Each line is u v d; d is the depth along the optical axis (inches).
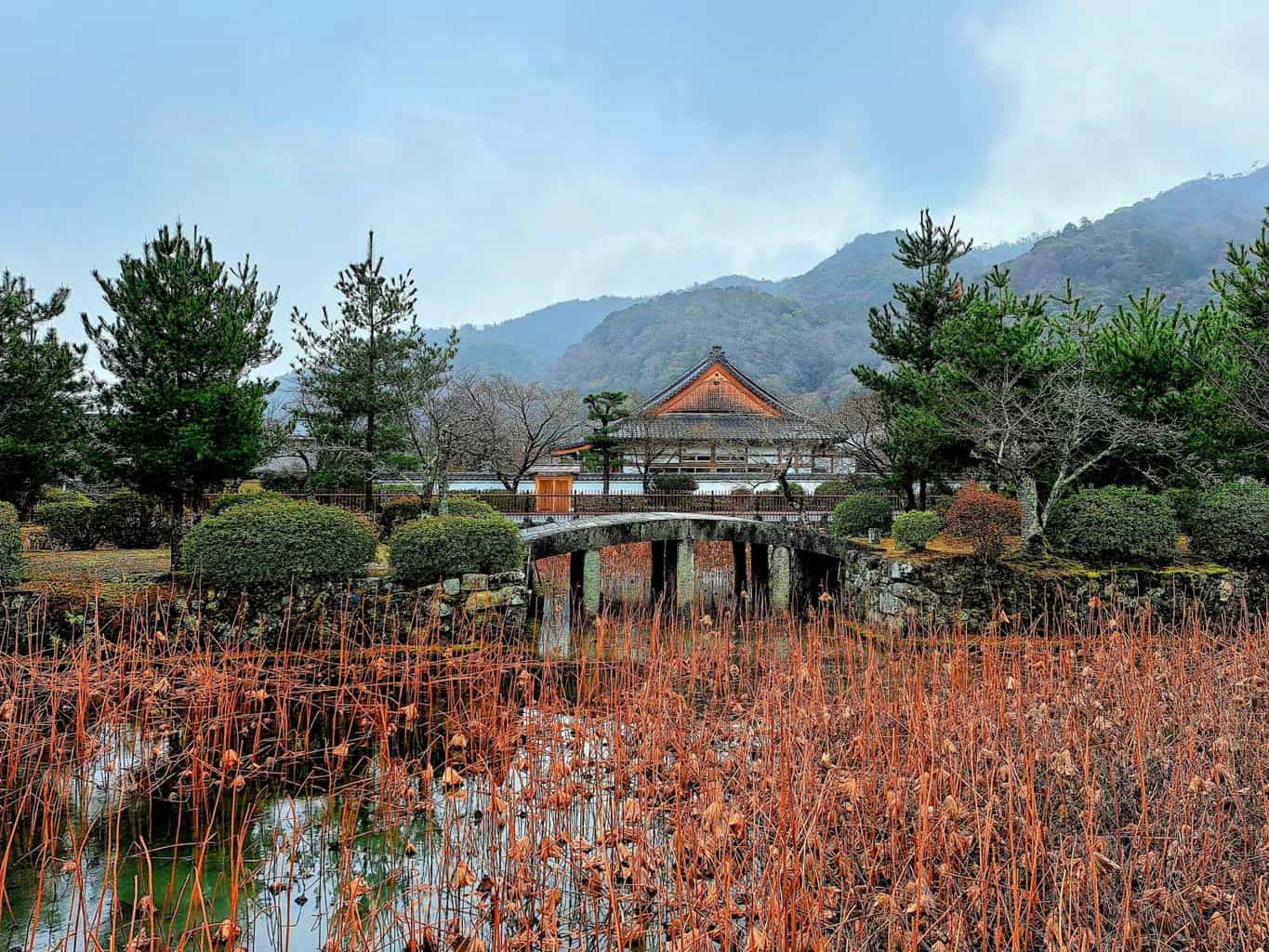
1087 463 438.9
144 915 165.2
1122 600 406.6
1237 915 158.6
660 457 1366.9
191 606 363.9
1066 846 187.9
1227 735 213.2
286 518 380.5
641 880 179.3
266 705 308.5
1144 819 180.9
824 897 170.2
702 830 186.5
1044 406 438.0
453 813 219.3
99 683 276.7
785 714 245.0
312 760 258.2
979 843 176.6
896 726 238.8
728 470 1343.5
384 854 199.9
